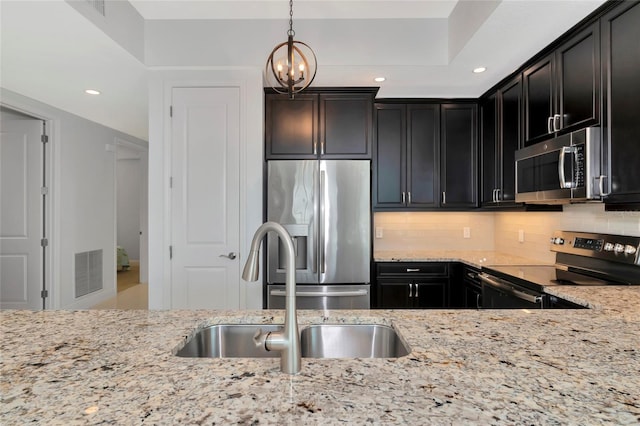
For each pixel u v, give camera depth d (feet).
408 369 2.56
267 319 4.04
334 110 10.02
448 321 3.73
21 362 2.71
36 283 12.22
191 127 9.22
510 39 7.13
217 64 9.05
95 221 14.66
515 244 10.47
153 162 9.19
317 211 9.39
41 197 12.28
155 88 9.18
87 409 2.06
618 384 2.32
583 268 7.42
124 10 8.02
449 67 8.75
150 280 9.21
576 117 6.45
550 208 8.45
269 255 9.30
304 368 2.60
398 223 11.78
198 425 1.91
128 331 3.49
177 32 9.02
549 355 2.79
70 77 9.53
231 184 9.24
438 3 8.18
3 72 9.18
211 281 9.24
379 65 8.84
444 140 10.81
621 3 5.41
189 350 3.50
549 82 7.30
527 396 2.18
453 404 2.10
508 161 9.08
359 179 9.48
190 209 9.21
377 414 2.01
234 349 4.02
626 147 5.32
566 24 6.46
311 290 9.37
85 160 14.01
